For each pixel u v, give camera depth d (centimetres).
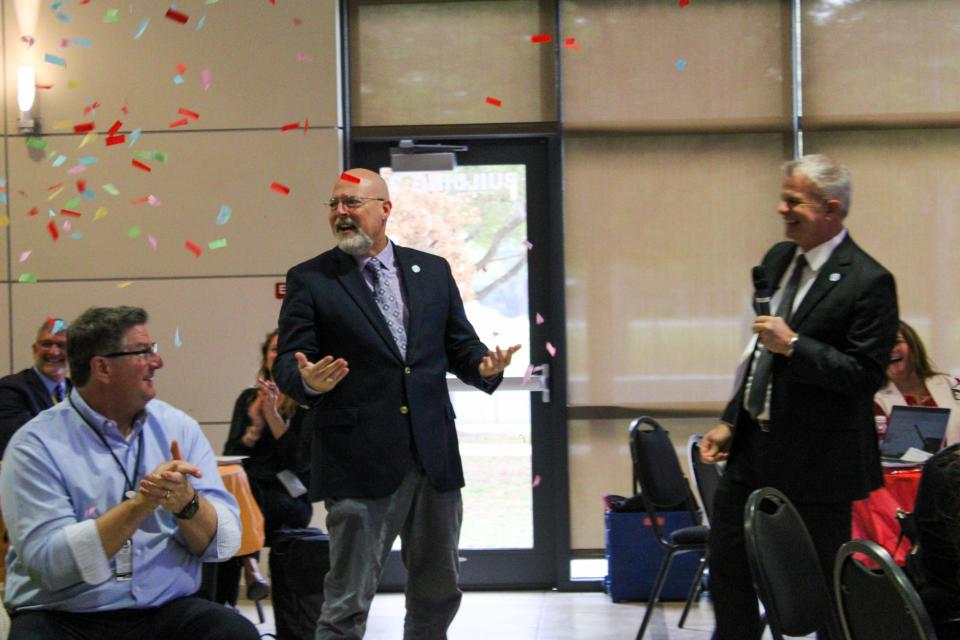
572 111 594
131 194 589
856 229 589
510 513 600
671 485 462
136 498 260
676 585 559
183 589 284
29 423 279
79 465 275
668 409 593
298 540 423
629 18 593
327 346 345
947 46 587
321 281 347
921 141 588
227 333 586
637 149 594
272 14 588
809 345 304
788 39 591
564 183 595
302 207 586
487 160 603
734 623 327
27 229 589
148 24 589
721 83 592
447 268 366
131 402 278
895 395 495
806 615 268
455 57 596
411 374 343
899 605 209
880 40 588
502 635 504
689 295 593
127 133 588
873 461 325
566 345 594
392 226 602
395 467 337
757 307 329
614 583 561
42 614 272
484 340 600
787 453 315
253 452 446
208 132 589
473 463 601
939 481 254
